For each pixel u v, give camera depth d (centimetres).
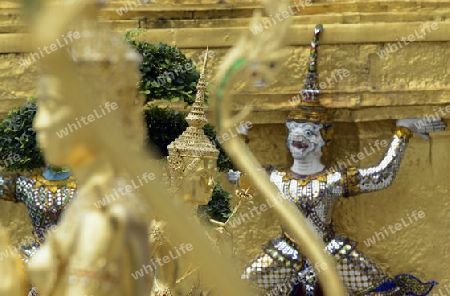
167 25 1323
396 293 1262
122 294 290
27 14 264
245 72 313
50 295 292
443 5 1340
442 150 1348
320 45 1313
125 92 288
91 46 279
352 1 1328
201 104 761
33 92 1291
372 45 1318
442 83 1330
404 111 1307
